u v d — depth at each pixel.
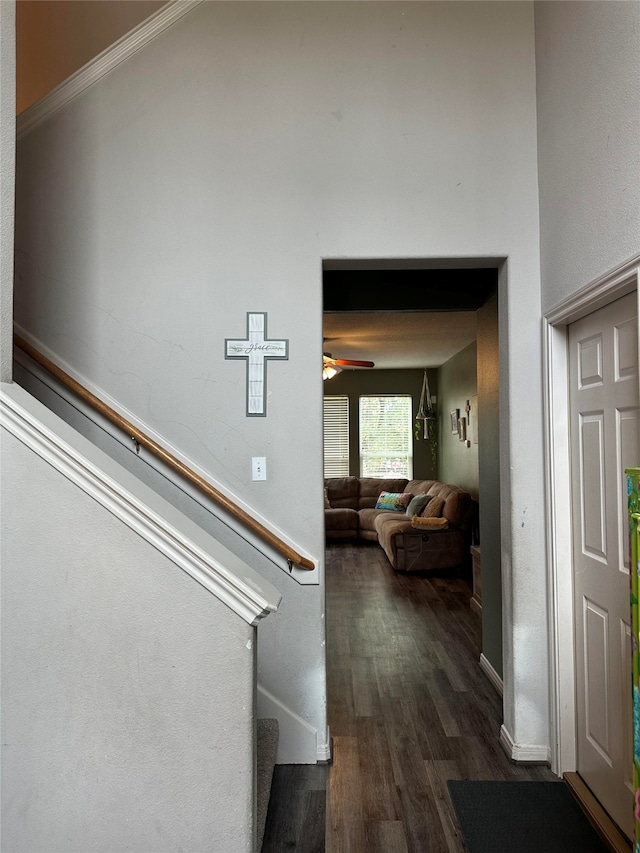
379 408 9.84
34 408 1.54
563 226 2.37
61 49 3.85
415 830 2.15
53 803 1.45
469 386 7.17
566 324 2.54
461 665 3.79
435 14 2.72
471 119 2.69
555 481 2.55
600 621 2.25
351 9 2.72
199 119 2.69
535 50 2.69
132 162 2.68
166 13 2.70
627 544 2.03
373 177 2.69
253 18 2.71
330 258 2.67
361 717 3.06
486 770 2.55
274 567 2.63
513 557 2.64
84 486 1.46
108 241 2.68
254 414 2.66
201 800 1.45
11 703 1.46
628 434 2.01
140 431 2.64
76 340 2.66
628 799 2.01
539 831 2.13
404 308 3.66
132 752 1.45
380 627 4.62
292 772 2.54
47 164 2.68
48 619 1.46
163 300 2.67
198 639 1.45
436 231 2.67
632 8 1.79
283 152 2.69
